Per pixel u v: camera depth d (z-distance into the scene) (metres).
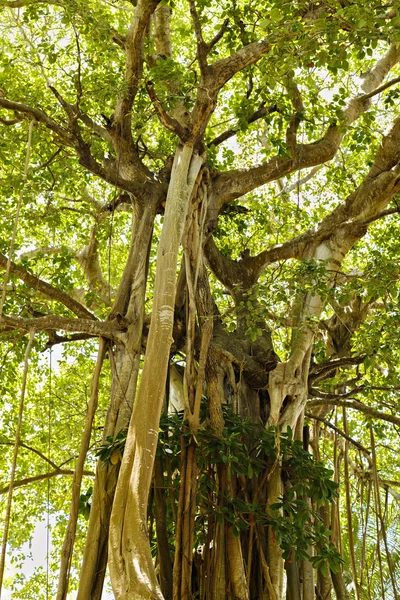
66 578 7.62
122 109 9.58
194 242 8.97
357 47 8.09
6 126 10.84
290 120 11.23
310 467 8.56
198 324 9.91
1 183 11.34
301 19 9.24
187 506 7.56
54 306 11.54
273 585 8.31
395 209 10.83
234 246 12.62
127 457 6.70
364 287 9.41
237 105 11.59
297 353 9.89
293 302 9.84
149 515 8.38
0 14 11.32
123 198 10.78
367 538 14.05
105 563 7.95
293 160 11.05
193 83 9.65
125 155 9.91
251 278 10.98
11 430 13.97
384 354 9.59
